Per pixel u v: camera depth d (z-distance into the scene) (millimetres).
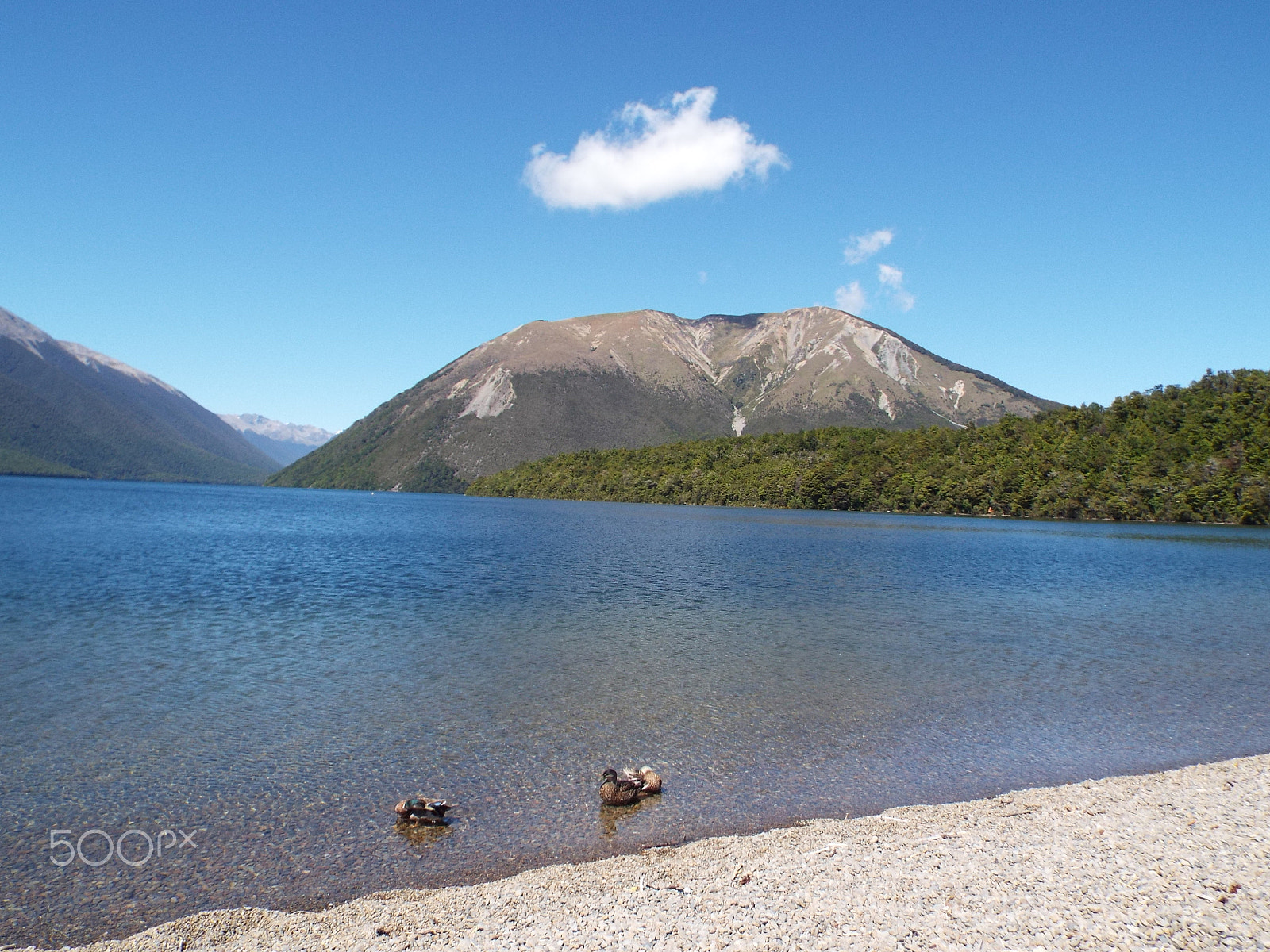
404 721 21578
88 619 34781
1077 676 27516
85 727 20656
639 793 16672
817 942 10867
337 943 10922
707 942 10875
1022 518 161625
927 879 12828
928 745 20203
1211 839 14570
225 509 153250
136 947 10867
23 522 94188
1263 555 79438
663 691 24766
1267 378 176250
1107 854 13852
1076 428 184875
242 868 13570
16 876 13227
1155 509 145000
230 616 36406
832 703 23719
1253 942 10953
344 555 66750
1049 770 18672
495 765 18547
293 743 19797
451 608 39375
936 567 63156
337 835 14883
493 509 189625
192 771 17875
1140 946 10805
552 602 41844
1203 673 28297
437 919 11586
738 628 35312
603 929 11242
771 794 17016
